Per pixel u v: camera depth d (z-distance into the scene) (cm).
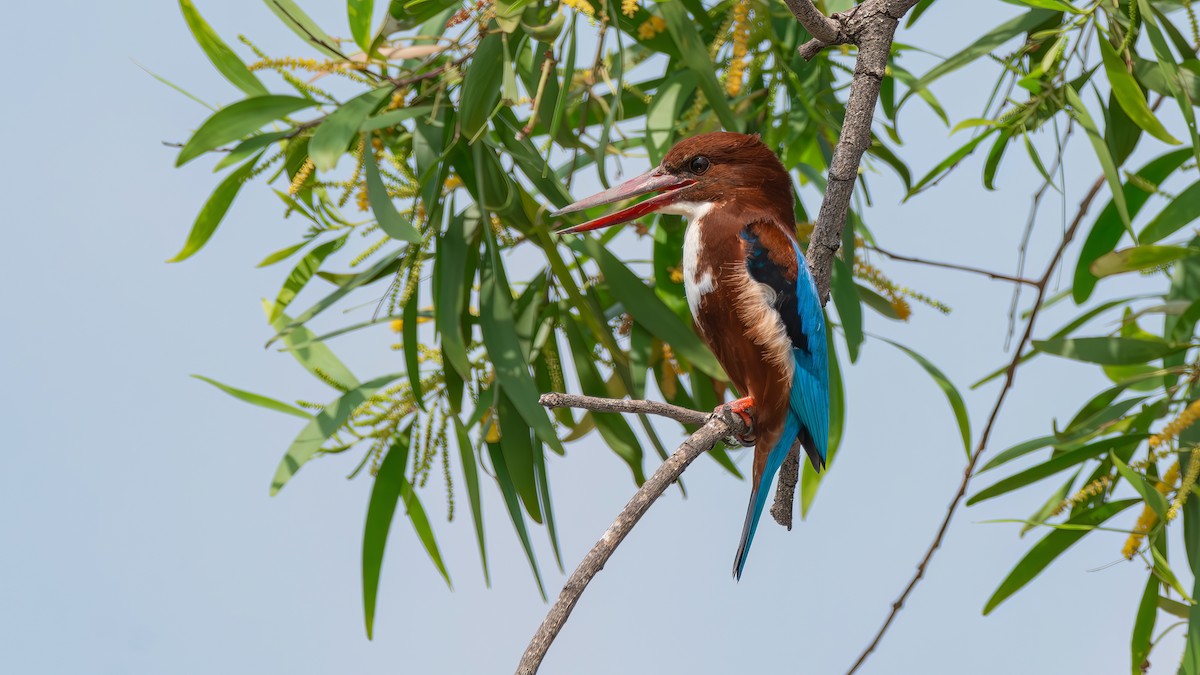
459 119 682
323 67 702
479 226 765
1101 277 718
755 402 700
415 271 740
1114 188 697
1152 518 723
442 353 763
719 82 771
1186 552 733
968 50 794
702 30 825
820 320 705
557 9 707
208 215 729
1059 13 780
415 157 718
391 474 802
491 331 737
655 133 761
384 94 713
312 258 780
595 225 737
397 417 788
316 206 763
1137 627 762
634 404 586
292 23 700
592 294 772
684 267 737
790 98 843
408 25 690
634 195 742
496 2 656
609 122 687
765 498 685
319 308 755
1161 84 734
